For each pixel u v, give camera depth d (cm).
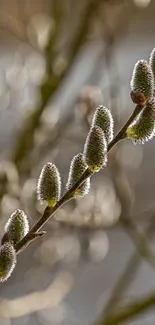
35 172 135
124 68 166
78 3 157
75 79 150
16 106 141
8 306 125
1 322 130
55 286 133
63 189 141
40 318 145
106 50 135
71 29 158
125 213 117
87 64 158
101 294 165
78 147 144
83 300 163
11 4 147
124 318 110
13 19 141
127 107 140
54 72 139
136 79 61
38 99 138
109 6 142
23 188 122
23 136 137
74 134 137
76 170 64
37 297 129
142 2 142
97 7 139
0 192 119
